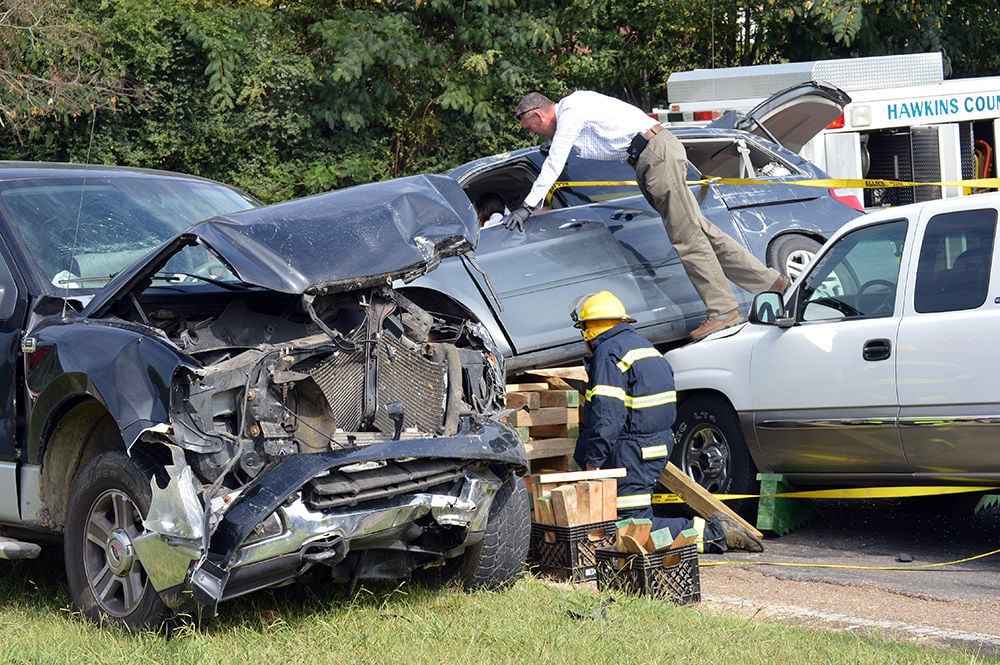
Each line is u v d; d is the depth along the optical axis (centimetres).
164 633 1270
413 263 1341
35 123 3931
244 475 1238
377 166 4397
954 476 1755
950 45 4628
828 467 1911
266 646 1257
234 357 1268
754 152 2516
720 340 2061
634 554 1466
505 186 2364
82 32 3888
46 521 1398
